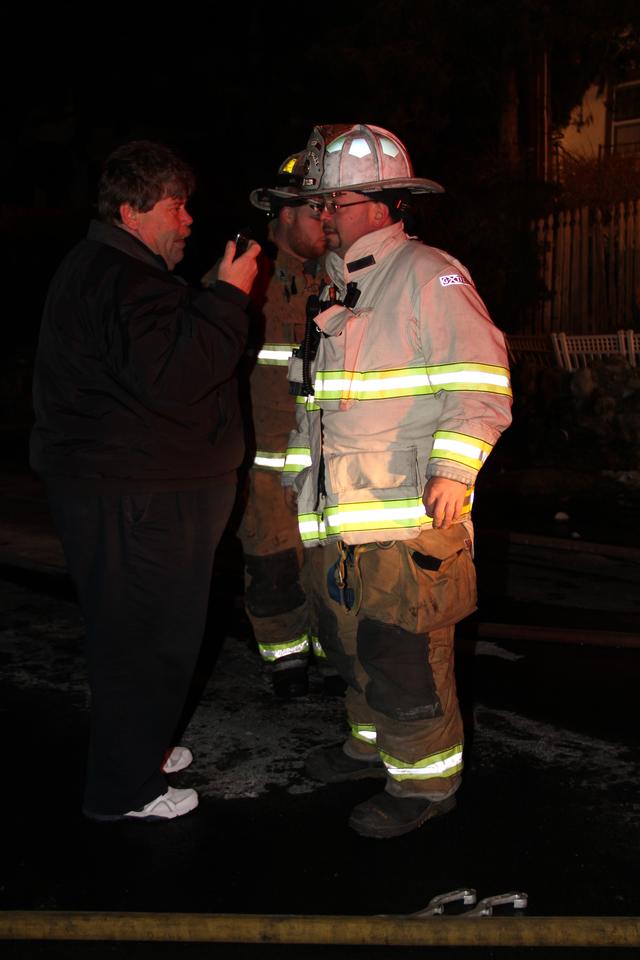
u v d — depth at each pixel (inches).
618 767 140.4
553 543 275.4
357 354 116.0
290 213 150.3
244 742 149.8
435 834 122.0
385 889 110.3
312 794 133.2
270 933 99.4
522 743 148.6
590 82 561.9
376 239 117.3
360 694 132.0
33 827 125.9
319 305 122.4
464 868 114.3
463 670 180.7
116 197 114.7
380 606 116.6
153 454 113.4
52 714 162.2
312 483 122.5
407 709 118.6
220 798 132.3
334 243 119.0
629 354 438.9
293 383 128.4
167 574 116.6
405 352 114.2
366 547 116.6
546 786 134.6
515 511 323.0
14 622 211.3
